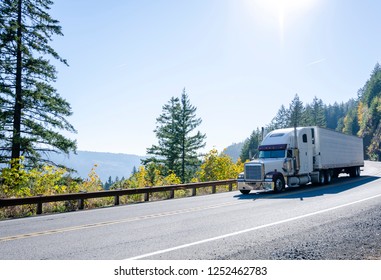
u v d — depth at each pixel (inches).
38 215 500.1
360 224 318.3
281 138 773.3
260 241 261.1
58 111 858.1
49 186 679.7
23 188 627.2
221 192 872.9
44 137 824.9
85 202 621.6
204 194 825.5
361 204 450.6
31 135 831.1
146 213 465.1
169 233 305.0
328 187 779.4
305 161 800.9
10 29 800.3
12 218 472.7
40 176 689.6
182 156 2127.2
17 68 832.3
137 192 679.7
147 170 1125.1
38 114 857.5
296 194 643.5
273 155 764.0
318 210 412.2
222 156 1469.0
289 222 337.7
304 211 409.4
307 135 818.8
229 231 303.3
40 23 866.1
